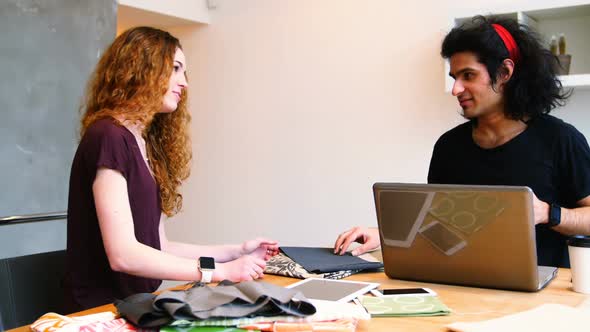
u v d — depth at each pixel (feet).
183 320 3.63
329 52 12.07
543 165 6.88
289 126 12.59
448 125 10.89
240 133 13.19
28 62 9.50
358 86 11.78
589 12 9.31
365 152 11.76
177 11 12.53
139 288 5.71
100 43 10.64
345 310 3.91
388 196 5.25
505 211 4.68
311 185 12.40
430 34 11.02
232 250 6.30
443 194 4.94
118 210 5.22
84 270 5.52
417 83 11.18
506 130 7.09
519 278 4.82
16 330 4.10
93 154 5.37
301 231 12.55
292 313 3.70
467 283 5.12
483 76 6.81
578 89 9.70
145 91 5.80
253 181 13.07
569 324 3.75
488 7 9.89
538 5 9.09
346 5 11.85
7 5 9.23
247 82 13.05
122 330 3.66
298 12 12.38
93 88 6.07
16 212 9.29
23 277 5.41
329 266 5.76
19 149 9.37
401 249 5.33
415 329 3.85
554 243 6.77
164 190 6.42
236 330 3.61
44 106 9.73
